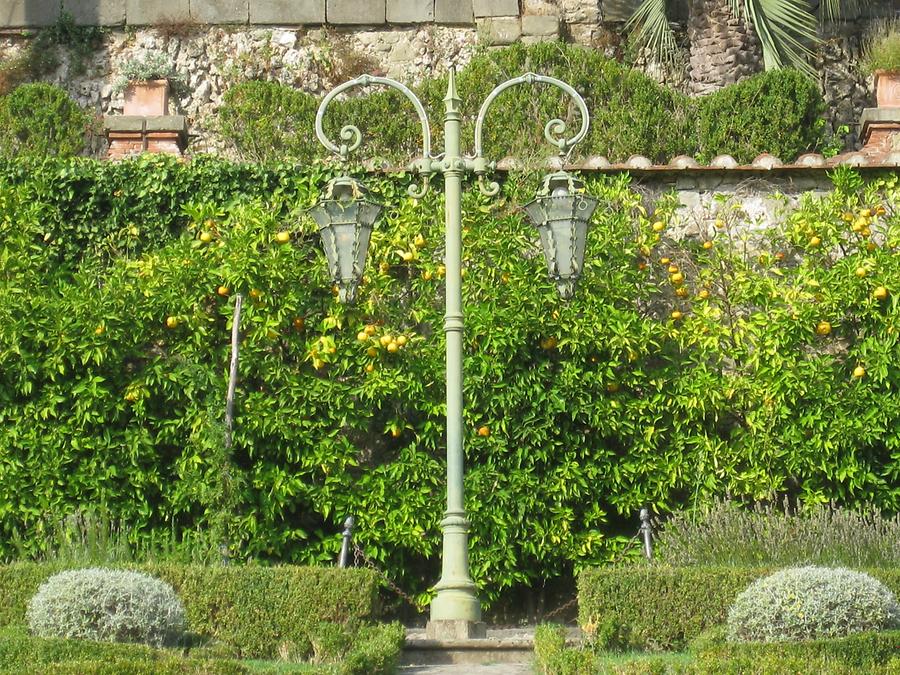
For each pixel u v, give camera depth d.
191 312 12.57
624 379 12.65
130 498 12.33
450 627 9.77
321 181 13.25
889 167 13.24
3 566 9.80
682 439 12.60
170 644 9.00
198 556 11.16
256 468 12.39
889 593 8.91
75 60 18.73
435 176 13.27
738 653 8.18
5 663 8.02
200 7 18.94
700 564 10.67
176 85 18.45
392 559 12.51
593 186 13.22
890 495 12.47
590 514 12.48
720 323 12.91
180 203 13.27
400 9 19.02
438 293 13.02
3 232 12.89
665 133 15.50
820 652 8.18
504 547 12.30
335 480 12.39
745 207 13.41
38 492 12.19
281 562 12.32
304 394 12.50
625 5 19.27
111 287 12.55
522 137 15.28
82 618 8.62
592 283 12.77
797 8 17.64
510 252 12.84
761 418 12.55
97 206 13.28
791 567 9.59
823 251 13.02
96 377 12.38
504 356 12.55
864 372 12.57
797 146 15.38
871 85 18.95
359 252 10.41
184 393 12.48
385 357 12.66
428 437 12.61
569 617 12.54
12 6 19.02
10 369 12.34
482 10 18.78
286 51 18.84
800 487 12.79
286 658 9.42
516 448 12.50
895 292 12.62
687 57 18.67
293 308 12.61
